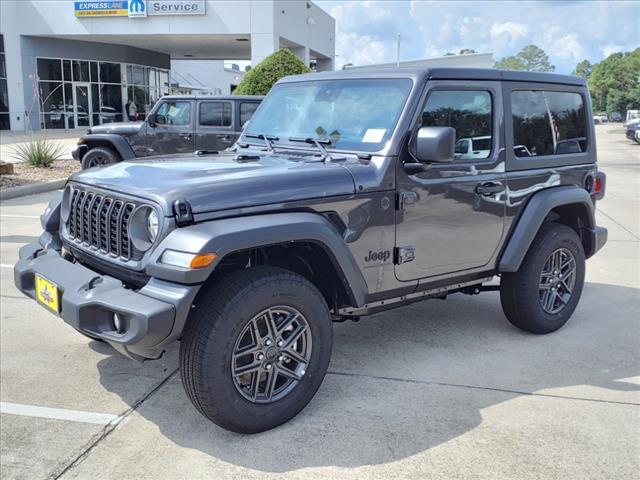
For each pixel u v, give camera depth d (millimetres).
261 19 25469
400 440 3312
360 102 4055
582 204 4922
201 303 3148
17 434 3369
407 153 3779
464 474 3012
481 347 4625
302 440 3311
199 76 49000
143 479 2979
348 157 3822
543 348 4617
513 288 4680
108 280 3217
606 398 3814
